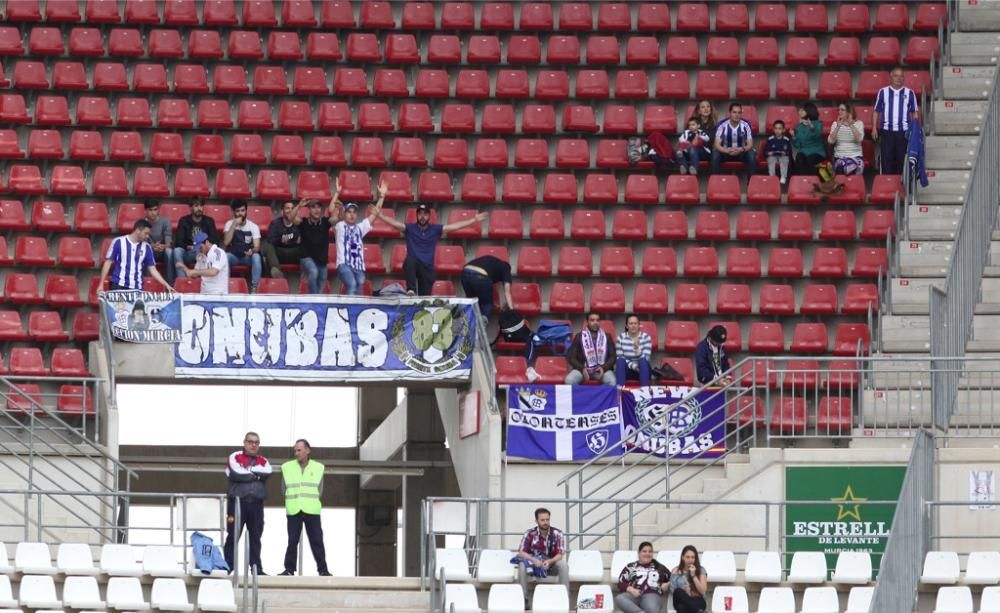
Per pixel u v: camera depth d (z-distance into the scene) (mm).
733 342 61594
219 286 59656
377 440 74312
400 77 69750
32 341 60250
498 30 72062
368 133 68625
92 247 63781
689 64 71312
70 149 66000
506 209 66312
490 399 55625
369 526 76562
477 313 57594
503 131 68562
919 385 58219
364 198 65875
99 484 54812
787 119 69375
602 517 54656
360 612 48562
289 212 62219
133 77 69500
